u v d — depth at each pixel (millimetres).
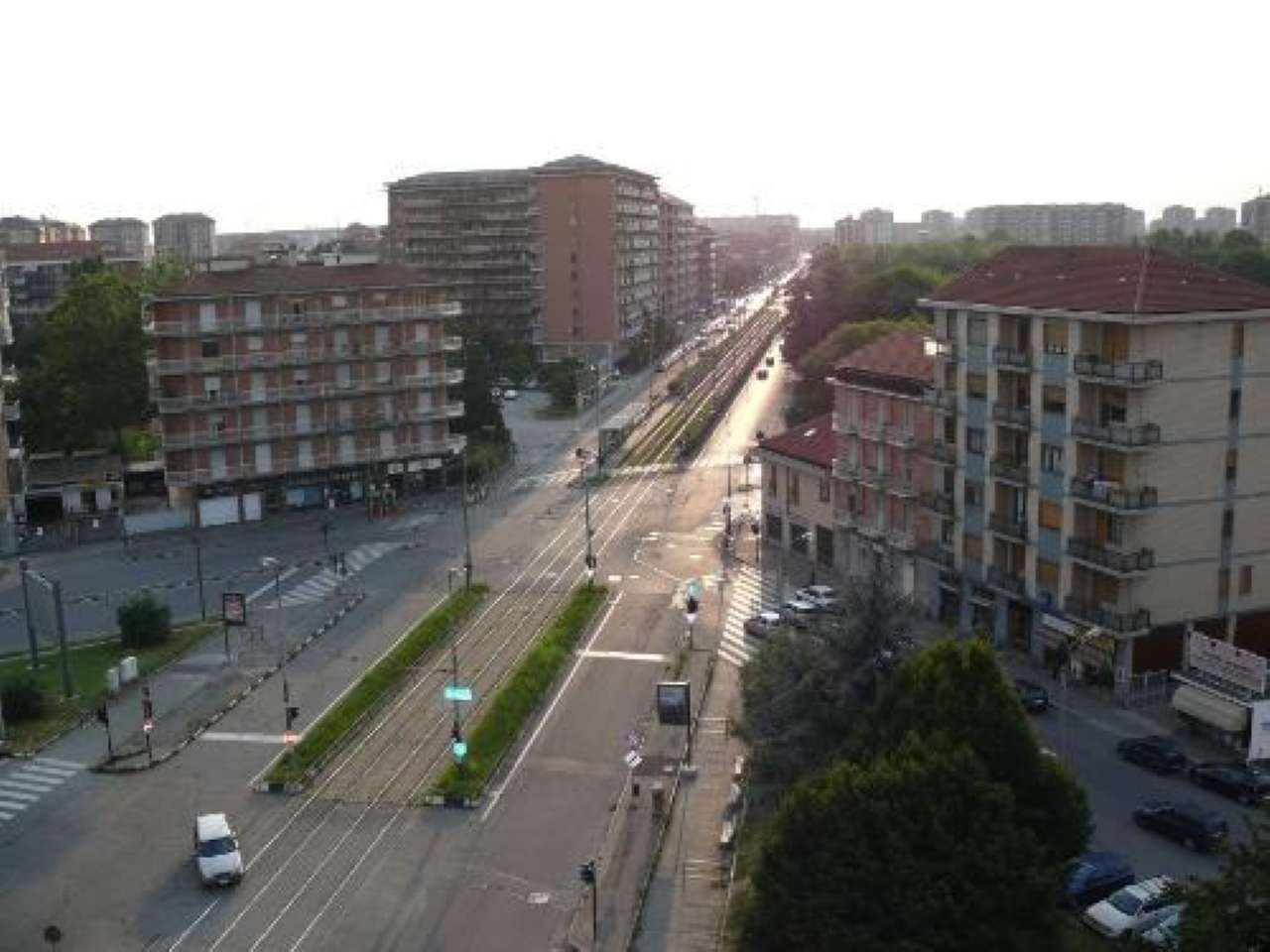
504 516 116250
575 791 58406
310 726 66750
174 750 64250
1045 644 71438
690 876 50344
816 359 139625
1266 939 32406
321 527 112188
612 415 172125
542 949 45656
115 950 46344
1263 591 69625
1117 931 43719
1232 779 55531
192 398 111438
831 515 94062
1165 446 65438
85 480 122938
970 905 36750
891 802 38219
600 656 76875
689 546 103250
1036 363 70312
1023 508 72875
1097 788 56812
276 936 46938
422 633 80750
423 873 51312
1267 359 67312
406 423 121625
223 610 76875
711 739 63781
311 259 126812
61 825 56625
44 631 74875
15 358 155250
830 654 49031
